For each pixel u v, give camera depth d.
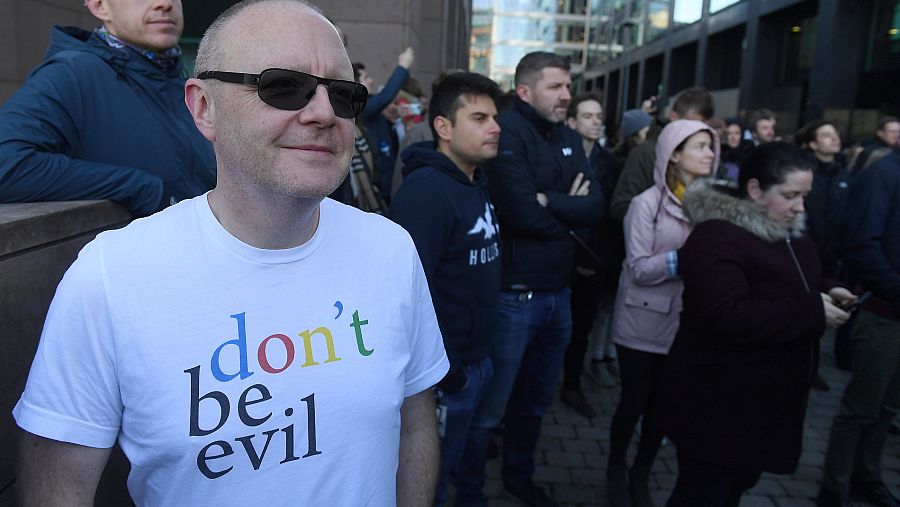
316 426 0.91
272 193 0.86
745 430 1.99
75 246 1.18
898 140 4.18
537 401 2.76
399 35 6.66
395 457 1.02
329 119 0.85
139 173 1.38
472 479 2.55
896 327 2.58
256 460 0.87
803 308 1.91
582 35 55.78
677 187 2.70
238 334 0.88
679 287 2.59
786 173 2.00
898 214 2.62
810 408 3.92
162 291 0.85
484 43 55.91
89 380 0.83
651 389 2.70
